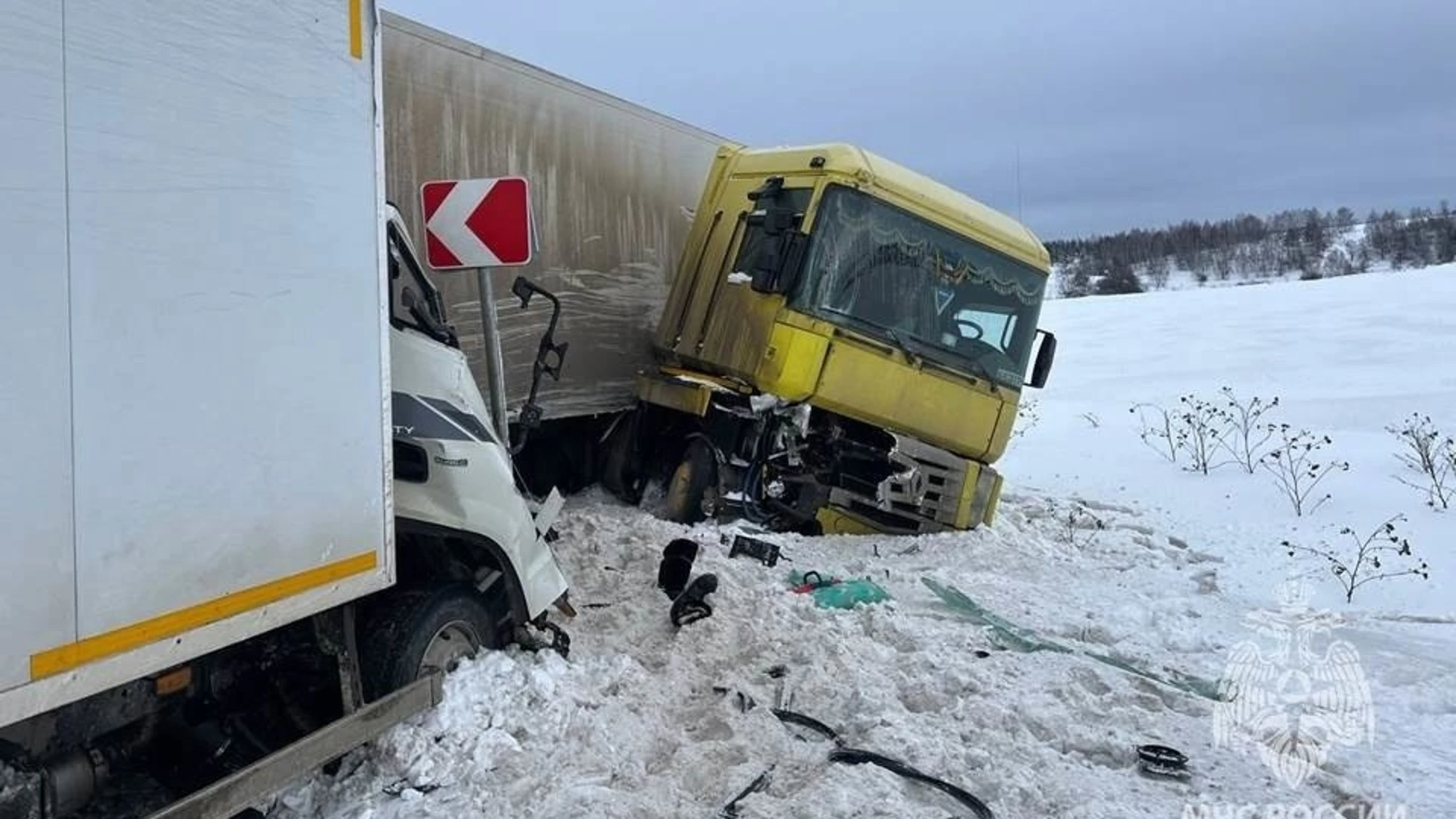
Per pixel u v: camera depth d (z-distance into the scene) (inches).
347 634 140.6
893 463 326.0
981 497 344.2
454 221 204.2
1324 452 489.1
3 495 88.0
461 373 171.9
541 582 187.0
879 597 242.7
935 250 328.5
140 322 100.3
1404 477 418.9
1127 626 243.0
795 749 163.0
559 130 321.1
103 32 96.4
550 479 353.7
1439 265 2244.1
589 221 335.0
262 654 138.7
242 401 112.2
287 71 117.7
